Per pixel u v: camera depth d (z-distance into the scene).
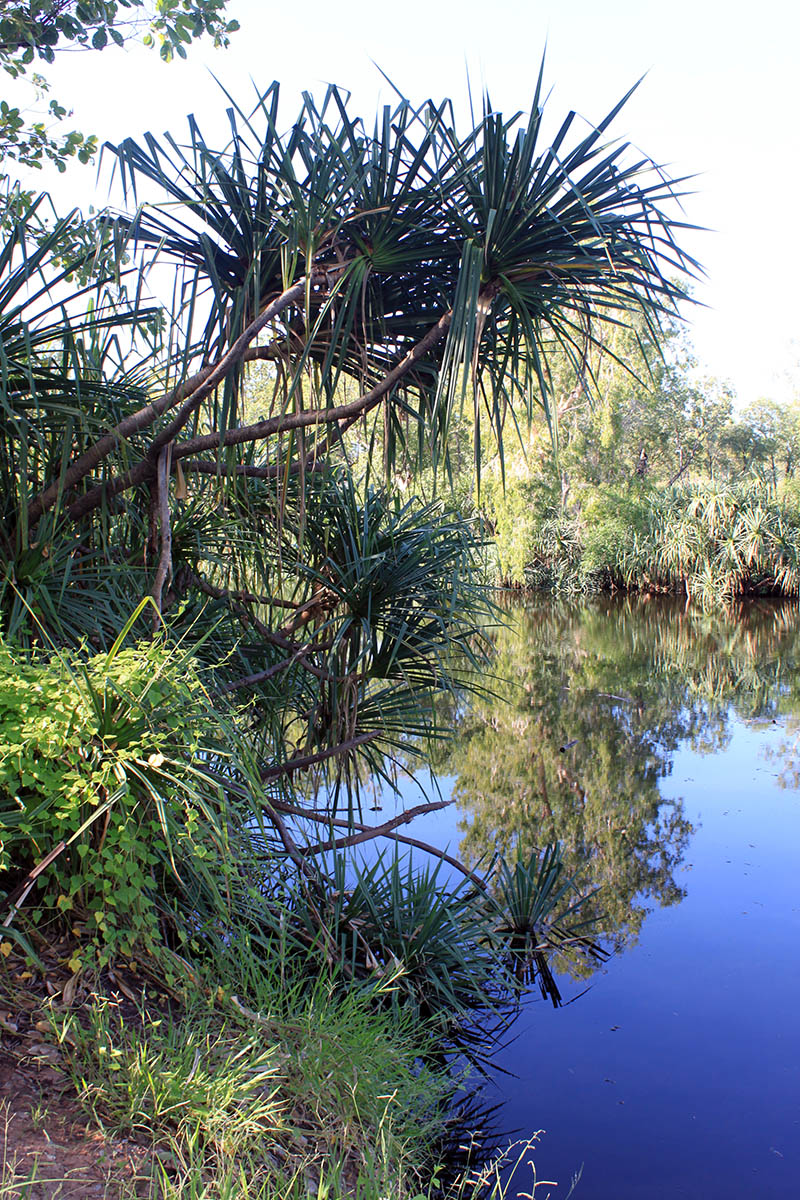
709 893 5.64
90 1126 2.16
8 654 2.75
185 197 3.54
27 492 3.37
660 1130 3.31
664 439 44.88
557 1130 3.32
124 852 2.67
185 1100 2.31
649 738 9.80
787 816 7.14
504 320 3.91
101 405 3.54
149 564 4.19
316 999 3.28
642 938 5.01
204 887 3.13
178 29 4.03
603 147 3.28
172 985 2.79
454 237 3.53
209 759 3.35
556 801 7.59
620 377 25.00
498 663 14.97
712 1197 2.92
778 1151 3.19
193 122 3.46
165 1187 1.97
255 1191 2.16
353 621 4.43
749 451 50.16
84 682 2.70
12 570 3.33
